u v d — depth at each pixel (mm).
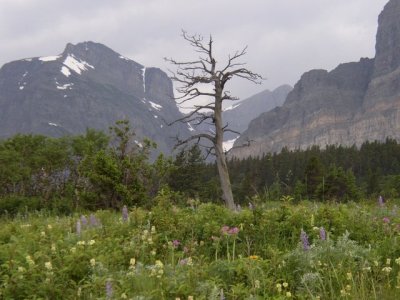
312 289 5383
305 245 6223
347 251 6340
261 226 8070
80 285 5633
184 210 9617
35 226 9930
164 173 19781
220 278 5840
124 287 5301
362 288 5219
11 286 5320
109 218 11125
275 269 6047
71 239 7488
